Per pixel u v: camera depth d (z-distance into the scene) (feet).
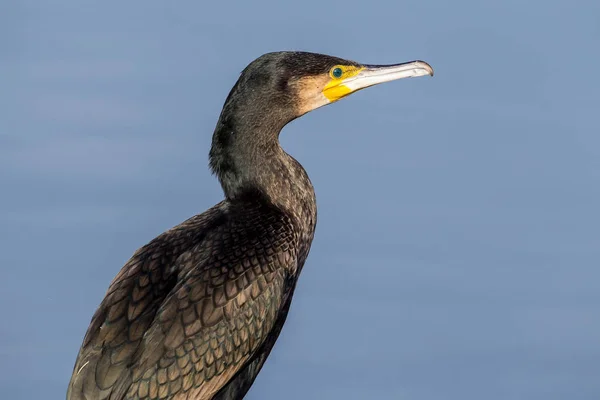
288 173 45.29
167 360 39.99
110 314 40.52
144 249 42.75
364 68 46.75
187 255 42.22
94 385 39.19
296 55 46.09
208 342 40.75
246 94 45.09
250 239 42.88
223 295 41.27
